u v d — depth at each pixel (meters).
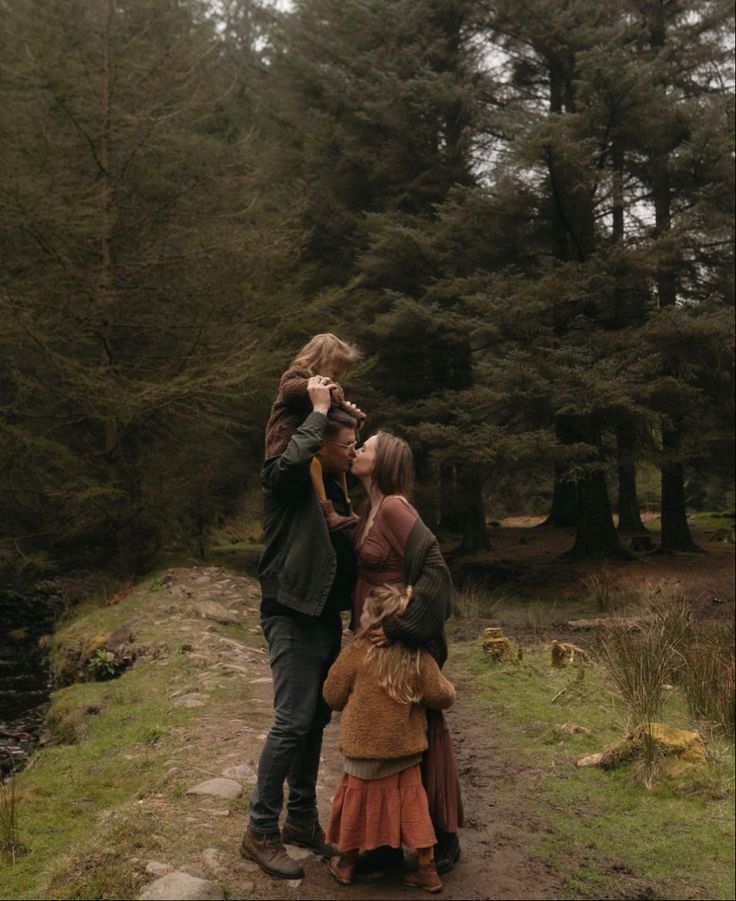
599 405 12.81
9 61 13.03
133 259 13.08
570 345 13.73
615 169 15.86
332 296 14.27
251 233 13.32
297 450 3.21
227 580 12.63
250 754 5.13
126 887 3.31
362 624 3.27
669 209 16.52
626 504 21.33
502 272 14.21
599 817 4.52
